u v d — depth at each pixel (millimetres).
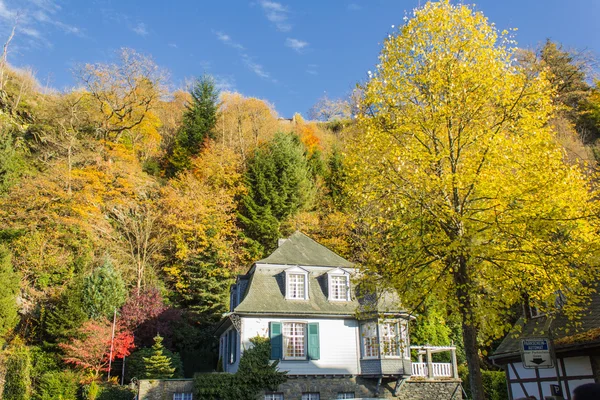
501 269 12211
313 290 25516
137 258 35156
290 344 23688
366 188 14453
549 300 12633
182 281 35750
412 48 14672
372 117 14953
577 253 11805
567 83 48531
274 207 41281
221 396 21359
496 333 12492
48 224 32531
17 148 38812
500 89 13578
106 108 45688
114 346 25234
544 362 11352
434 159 13523
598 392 3594
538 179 12297
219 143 49000
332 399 23062
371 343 24125
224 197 40562
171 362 27125
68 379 23281
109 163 38281
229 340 26922
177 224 36688
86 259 31141
